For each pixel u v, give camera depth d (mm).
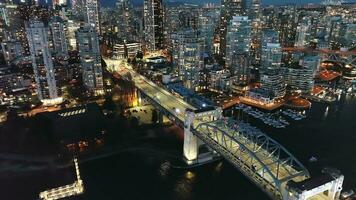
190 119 170250
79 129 197500
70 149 184625
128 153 185500
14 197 144125
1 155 178125
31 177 159250
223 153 148000
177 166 171875
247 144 154875
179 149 190875
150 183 158375
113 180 159750
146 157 181750
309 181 114500
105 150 187250
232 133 161750
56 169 167000
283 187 117625
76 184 152375
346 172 165750
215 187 155875
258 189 153875
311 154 184875
